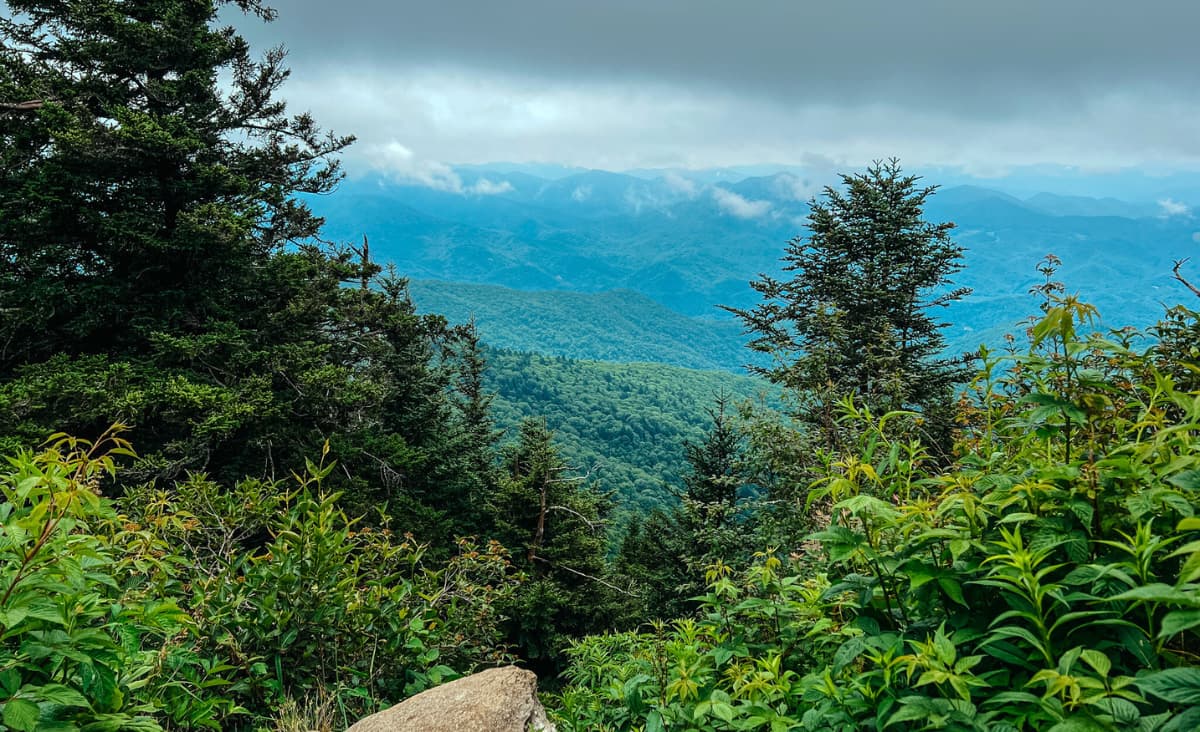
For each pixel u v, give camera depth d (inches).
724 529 611.8
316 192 828.6
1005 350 107.7
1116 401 93.6
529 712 130.7
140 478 508.1
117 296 614.5
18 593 77.4
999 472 98.5
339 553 171.0
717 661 112.2
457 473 953.5
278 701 151.2
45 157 620.4
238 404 547.2
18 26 691.4
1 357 603.8
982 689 76.1
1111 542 69.0
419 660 171.8
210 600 152.7
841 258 866.1
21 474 87.7
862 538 88.7
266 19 783.7
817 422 469.1
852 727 77.6
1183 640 68.3
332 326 776.9
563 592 828.0
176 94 659.4
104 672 86.0
